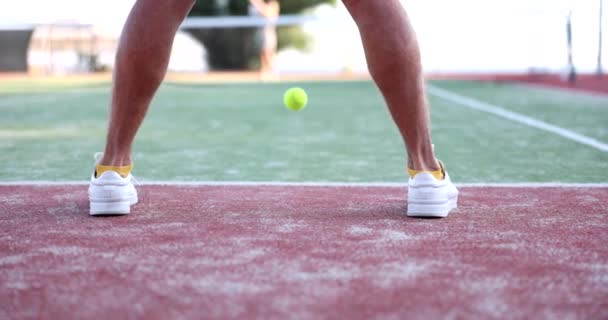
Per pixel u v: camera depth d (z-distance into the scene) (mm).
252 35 24547
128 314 1371
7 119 6727
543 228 2154
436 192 2283
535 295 1484
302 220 2273
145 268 1692
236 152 4305
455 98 9344
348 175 3410
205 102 9117
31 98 9938
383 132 5488
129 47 2146
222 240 1982
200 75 20703
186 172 3504
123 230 2115
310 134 5359
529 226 2184
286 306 1409
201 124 6207
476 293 1496
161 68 2195
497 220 2277
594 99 8930
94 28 20438
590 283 1573
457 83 13820
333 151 4355
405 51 2113
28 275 1640
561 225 2199
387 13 2105
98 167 2352
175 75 20453
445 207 2309
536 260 1770
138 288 1535
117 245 1925
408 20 2137
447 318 1342
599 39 12477
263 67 17641
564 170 3527
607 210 2447
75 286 1553
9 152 4293
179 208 2490
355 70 22000
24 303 1441
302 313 1367
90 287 1545
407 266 1706
